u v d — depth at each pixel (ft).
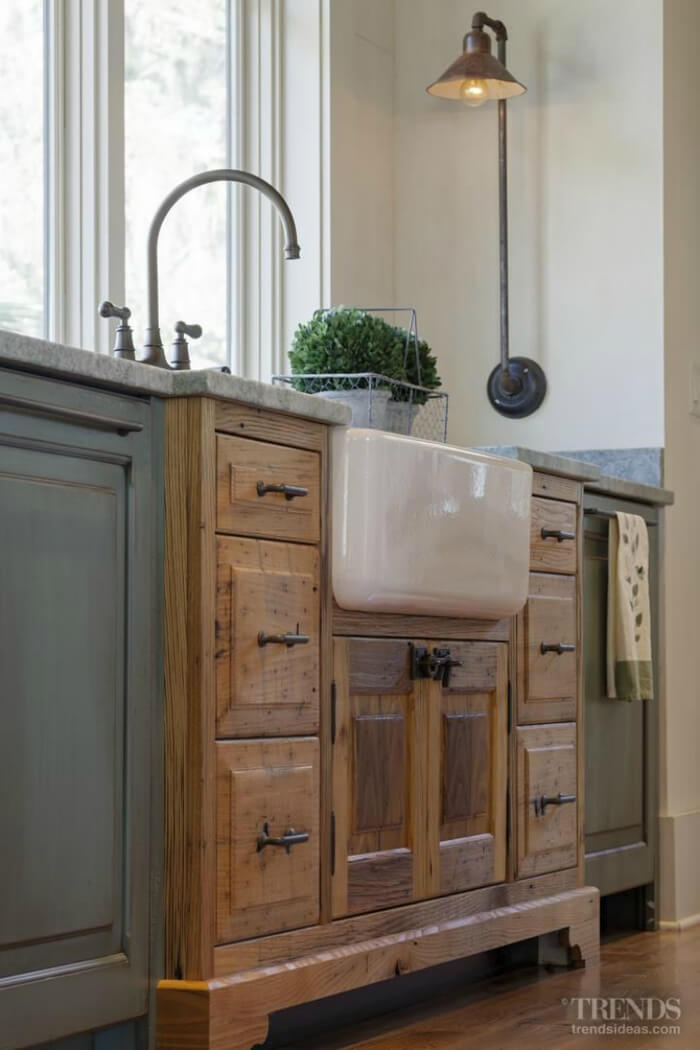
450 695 8.43
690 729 11.80
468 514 8.14
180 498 6.50
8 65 8.58
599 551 10.59
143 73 9.74
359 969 7.34
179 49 10.12
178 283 10.03
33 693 5.74
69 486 5.98
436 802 8.22
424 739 8.13
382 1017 8.06
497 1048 7.30
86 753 6.01
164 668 6.48
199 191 10.27
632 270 11.48
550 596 9.53
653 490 11.08
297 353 8.95
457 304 11.99
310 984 6.97
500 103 11.34
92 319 8.93
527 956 9.62
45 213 8.81
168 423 6.55
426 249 12.07
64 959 5.89
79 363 5.87
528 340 11.80
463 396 11.96
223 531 6.61
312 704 7.22
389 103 12.00
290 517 7.11
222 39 10.60
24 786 5.68
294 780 7.03
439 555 7.88
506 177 11.42
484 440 11.91
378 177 11.78
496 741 8.85
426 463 7.77
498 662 8.91
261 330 10.71
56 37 8.89
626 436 11.46
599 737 10.47
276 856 6.88
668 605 11.46
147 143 9.75
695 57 12.13
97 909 6.06
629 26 11.58
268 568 6.92
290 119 10.92
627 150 11.54
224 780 6.56
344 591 7.39
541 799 9.25
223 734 6.57
